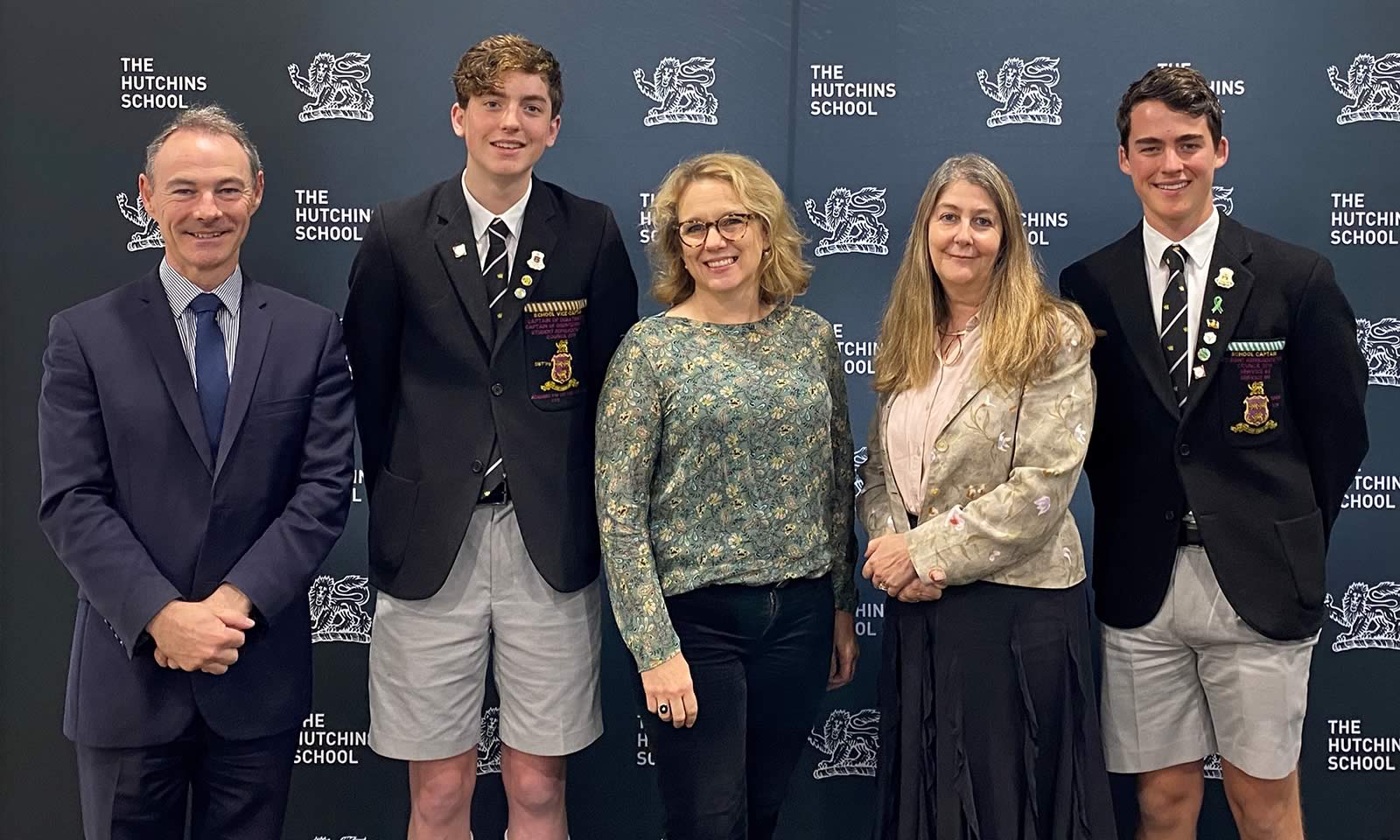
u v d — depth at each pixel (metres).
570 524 2.22
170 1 2.68
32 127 2.68
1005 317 2.04
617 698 2.82
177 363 2.02
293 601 2.04
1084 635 2.09
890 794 2.12
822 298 2.76
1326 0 2.66
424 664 2.23
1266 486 2.15
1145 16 2.68
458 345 2.18
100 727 1.97
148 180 2.05
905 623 2.10
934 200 2.10
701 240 2.05
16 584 2.71
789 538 2.08
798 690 2.13
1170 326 2.18
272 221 2.72
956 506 2.05
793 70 2.71
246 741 2.04
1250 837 2.29
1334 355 2.15
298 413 2.08
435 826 2.30
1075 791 2.03
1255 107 2.69
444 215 2.21
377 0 2.69
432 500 2.18
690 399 2.02
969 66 2.70
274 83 2.70
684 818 2.08
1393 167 2.69
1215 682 2.22
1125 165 2.24
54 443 1.98
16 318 2.70
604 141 2.72
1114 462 2.24
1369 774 2.77
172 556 1.99
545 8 2.70
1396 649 2.76
